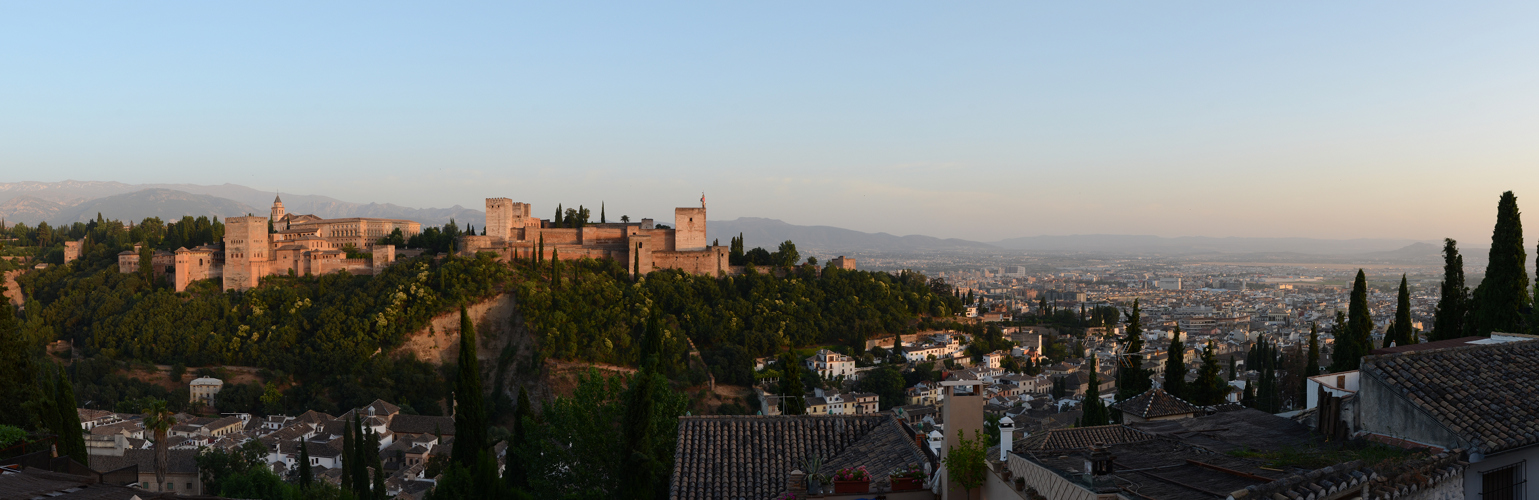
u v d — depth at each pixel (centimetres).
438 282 18650
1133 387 8000
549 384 16412
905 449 3522
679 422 4038
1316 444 2736
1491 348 2792
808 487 3011
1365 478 2125
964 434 2855
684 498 3400
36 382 5081
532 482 4753
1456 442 2316
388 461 13300
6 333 4903
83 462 5225
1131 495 2222
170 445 12962
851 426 4053
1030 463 2598
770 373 17850
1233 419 3412
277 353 17388
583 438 4619
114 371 17125
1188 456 2655
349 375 16825
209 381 16662
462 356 5634
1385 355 2698
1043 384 19762
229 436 14112
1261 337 17238
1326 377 3747
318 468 12900
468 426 5584
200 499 3053
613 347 17300
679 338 17812
